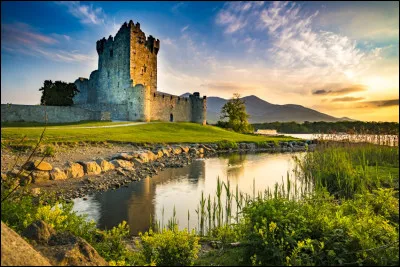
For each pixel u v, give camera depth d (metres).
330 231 6.76
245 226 7.95
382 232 7.11
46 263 4.86
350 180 16.56
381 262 6.12
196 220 12.82
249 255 6.61
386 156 24.08
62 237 6.11
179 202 15.88
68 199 15.56
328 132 30.53
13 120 60.41
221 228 10.20
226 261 6.63
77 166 20.69
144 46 88.62
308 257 6.08
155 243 6.89
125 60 83.44
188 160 34.47
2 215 7.34
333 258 6.16
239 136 68.12
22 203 8.02
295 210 7.38
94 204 15.10
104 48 89.75
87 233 7.89
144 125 63.31
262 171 27.27
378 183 15.77
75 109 67.31
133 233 11.14
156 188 19.27
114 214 13.56
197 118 99.44
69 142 32.47
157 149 36.44
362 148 25.59
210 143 49.34
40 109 63.16
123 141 38.34
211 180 22.58
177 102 91.12
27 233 6.06
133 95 78.62
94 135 40.16
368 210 8.48
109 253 7.16
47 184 17.50
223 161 34.84
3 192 8.23
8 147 24.03
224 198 16.77
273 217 6.78
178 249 6.75
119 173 22.77
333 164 19.89
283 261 6.14
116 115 79.12
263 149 52.50
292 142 59.94
